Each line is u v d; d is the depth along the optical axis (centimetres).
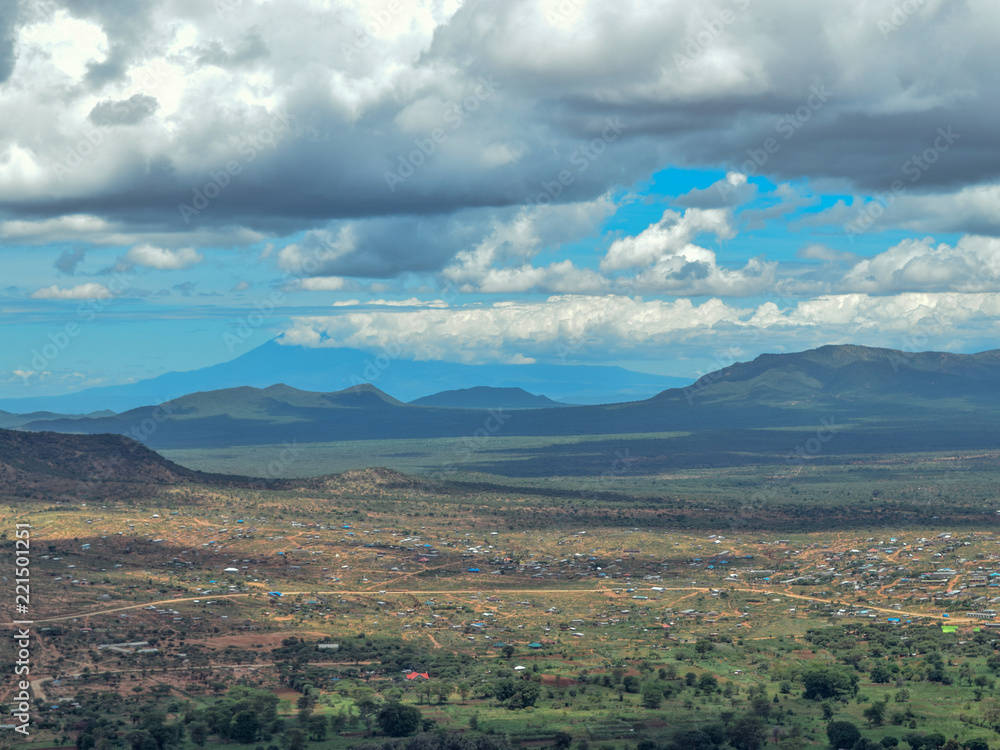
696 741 15788
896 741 15725
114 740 15588
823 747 15875
